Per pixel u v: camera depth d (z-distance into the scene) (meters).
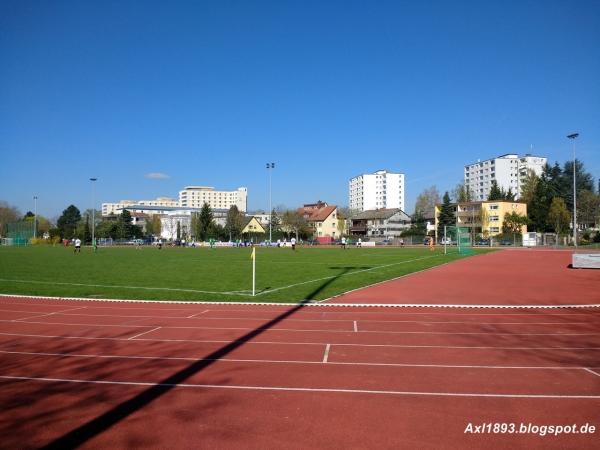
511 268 33.03
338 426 5.60
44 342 10.25
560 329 11.46
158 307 15.38
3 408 6.28
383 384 7.17
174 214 173.12
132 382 7.35
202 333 11.13
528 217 106.19
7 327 12.05
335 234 138.00
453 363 8.34
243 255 54.84
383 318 13.08
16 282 23.00
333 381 7.32
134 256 52.16
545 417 5.88
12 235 119.75
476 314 13.73
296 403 6.37
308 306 15.28
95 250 71.00
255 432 5.45
